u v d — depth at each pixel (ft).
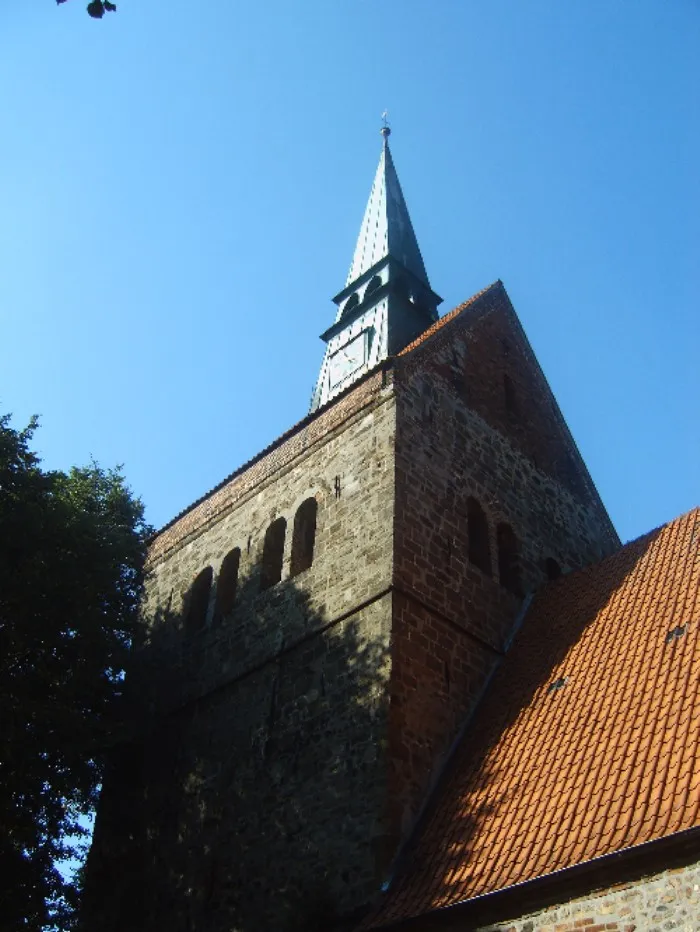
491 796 43.29
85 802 57.67
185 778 59.36
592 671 48.19
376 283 104.53
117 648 62.59
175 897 54.13
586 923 33.42
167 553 78.48
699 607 46.65
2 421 62.75
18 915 51.60
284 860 47.98
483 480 66.23
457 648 54.34
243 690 58.95
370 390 65.36
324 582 57.82
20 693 54.34
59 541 60.08
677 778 35.24
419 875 41.09
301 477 66.64
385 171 122.72
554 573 68.08
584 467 81.25
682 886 31.53
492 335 79.97
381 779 45.50
